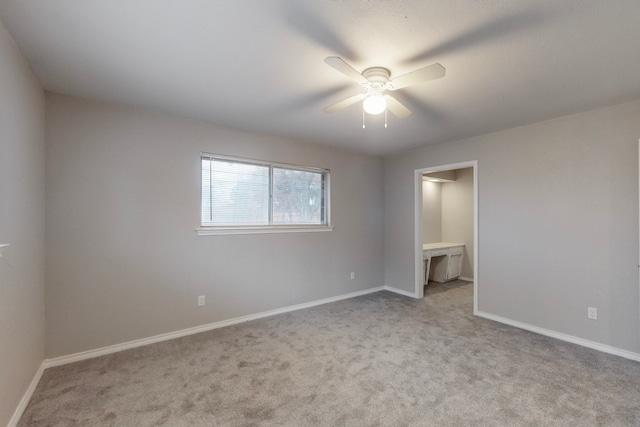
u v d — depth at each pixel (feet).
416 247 15.06
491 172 11.89
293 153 13.03
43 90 7.87
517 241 11.14
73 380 7.43
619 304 8.90
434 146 14.03
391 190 16.29
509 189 11.35
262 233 12.19
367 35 5.55
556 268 10.16
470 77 7.13
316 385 7.25
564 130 9.96
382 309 13.19
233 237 11.41
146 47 6.01
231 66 6.76
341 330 10.75
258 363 8.32
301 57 6.36
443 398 6.74
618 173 8.93
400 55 6.19
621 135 8.86
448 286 17.52
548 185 10.34
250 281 11.85
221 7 4.82
